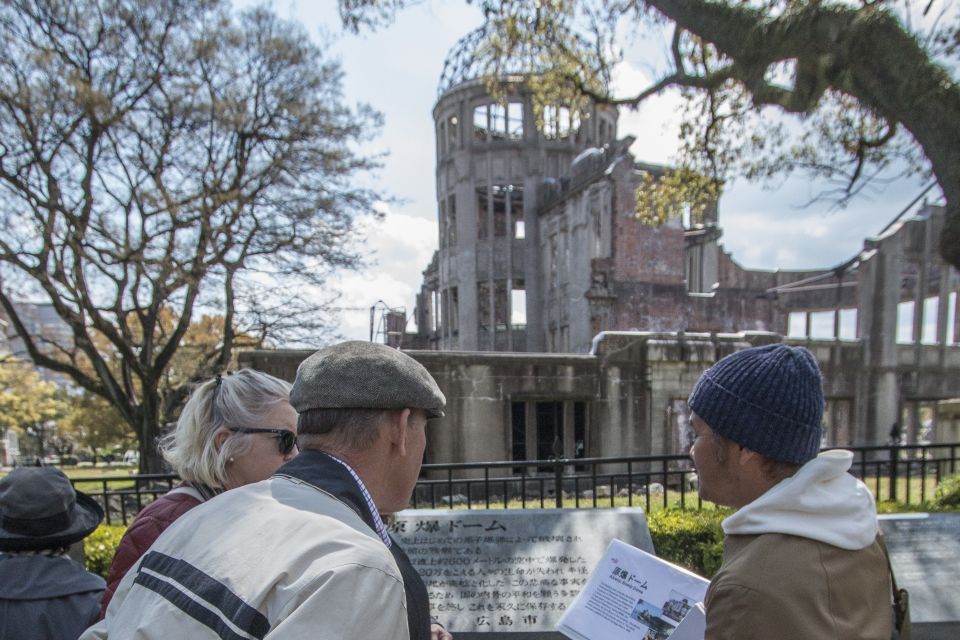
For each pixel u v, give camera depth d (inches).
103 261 526.9
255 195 574.6
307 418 51.7
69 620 75.0
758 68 246.8
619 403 418.0
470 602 132.6
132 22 510.0
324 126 576.4
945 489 242.7
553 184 1036.5
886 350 630.5
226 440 76.5
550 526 140.9
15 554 79.4
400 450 52.2
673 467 422.0
